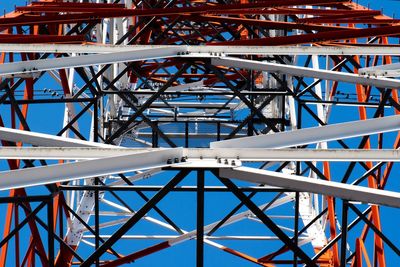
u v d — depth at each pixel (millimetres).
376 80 12375
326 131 9148
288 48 13125
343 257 8625
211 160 8594
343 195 8336
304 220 23141
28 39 14477
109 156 8562
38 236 14523
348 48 13000
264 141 8953
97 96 16141
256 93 17219
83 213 22453
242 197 8867
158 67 23500
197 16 17516
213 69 13336
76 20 15555
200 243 8289
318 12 18547
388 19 17438
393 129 9359
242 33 23406
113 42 20703
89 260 8812
